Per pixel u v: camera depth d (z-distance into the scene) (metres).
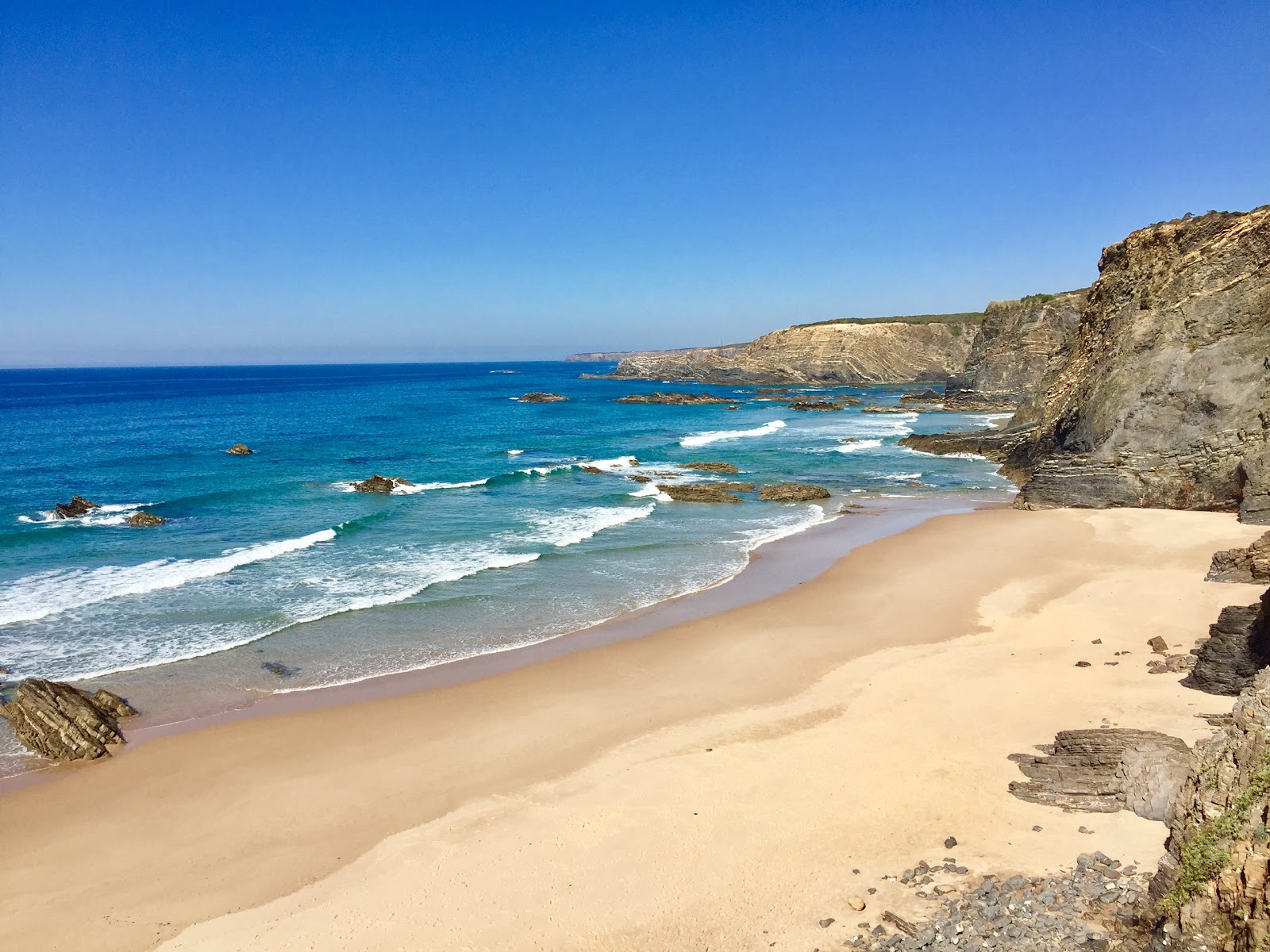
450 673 19.09
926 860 10.86
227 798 13.81
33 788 14.18
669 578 26.58
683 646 20.59
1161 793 11.07
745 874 10.98
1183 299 36.34
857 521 35.25
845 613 22.69
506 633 21.64
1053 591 23.33
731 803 12.89
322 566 27.39
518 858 11.77
